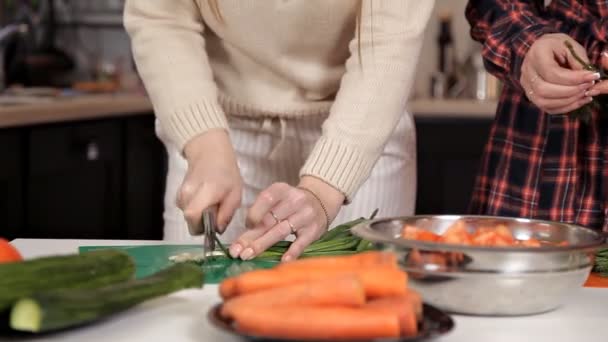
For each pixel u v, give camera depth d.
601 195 2.06
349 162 1.78
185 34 1.92
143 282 1.34
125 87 4.73
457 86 4.65
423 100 4.37
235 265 1.64
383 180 2.21
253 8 1.94
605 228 2.03
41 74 4.54
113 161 3.82
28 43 4.54
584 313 1.42
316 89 2.05
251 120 2.15
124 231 3.95
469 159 4.00
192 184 1.72
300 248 1.67
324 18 1.95
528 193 2.12
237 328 1.22
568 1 2.04
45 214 3.33
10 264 1.28
